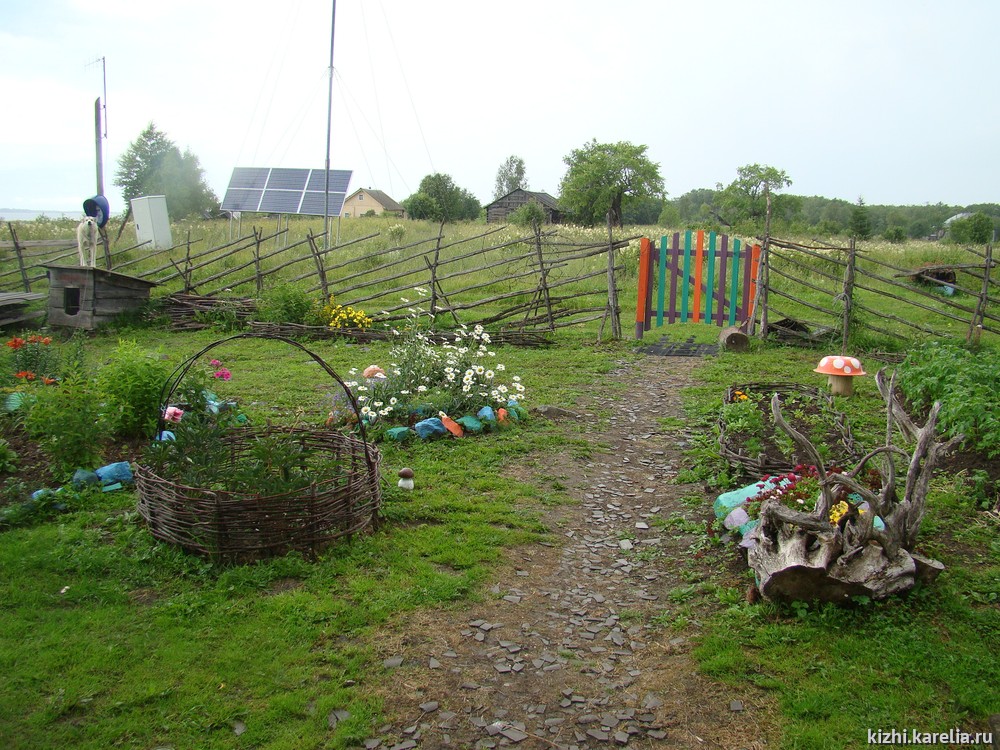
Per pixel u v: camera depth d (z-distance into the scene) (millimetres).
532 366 10883
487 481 6180
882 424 7500
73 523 5133
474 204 62031
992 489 5641
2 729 3162
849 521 4258
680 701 3479
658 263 13008
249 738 3166
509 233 26469
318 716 3312
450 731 3270
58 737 3135
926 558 4336
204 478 4977
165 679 3529
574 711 3424
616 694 3549
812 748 3121
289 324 13180
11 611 4035
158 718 3273
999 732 3078
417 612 4184
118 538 4879
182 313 14266
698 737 3242
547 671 3721
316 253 14641
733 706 3416
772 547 4355
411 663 3734
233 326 13664
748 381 9711
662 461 6910
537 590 4539
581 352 11891
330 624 4012
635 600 4457
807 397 8172
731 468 6281
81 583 4320
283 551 4688
